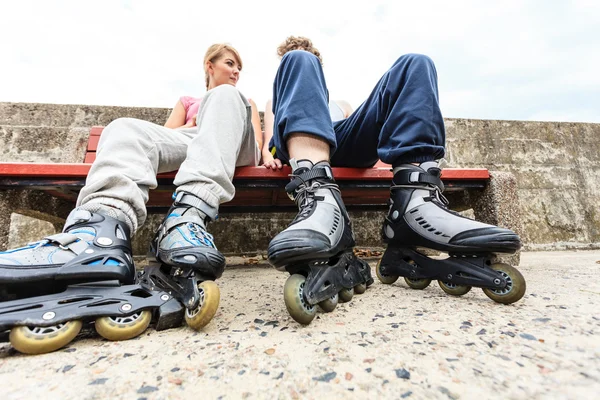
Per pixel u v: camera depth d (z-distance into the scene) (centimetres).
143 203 69
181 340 51
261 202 173
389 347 46
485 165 270
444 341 47
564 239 264
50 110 218
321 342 48
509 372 37
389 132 90
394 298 77
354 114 116
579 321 54
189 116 169
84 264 52
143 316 53
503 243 67
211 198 74
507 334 49
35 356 45
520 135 281
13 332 44
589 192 280
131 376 38
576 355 41
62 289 52
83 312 48
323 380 36
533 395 32
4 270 47
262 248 223
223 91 89
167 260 61
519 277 66
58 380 37
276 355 44
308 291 57
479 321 56
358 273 80
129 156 73
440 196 87
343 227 74
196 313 54
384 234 96
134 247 207
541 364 39
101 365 41
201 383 36
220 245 219
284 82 92
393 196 91
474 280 72
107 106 226
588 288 85
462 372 37
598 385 34
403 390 34
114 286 54
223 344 49
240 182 120
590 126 296
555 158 281
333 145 84
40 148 208
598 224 273
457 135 272
